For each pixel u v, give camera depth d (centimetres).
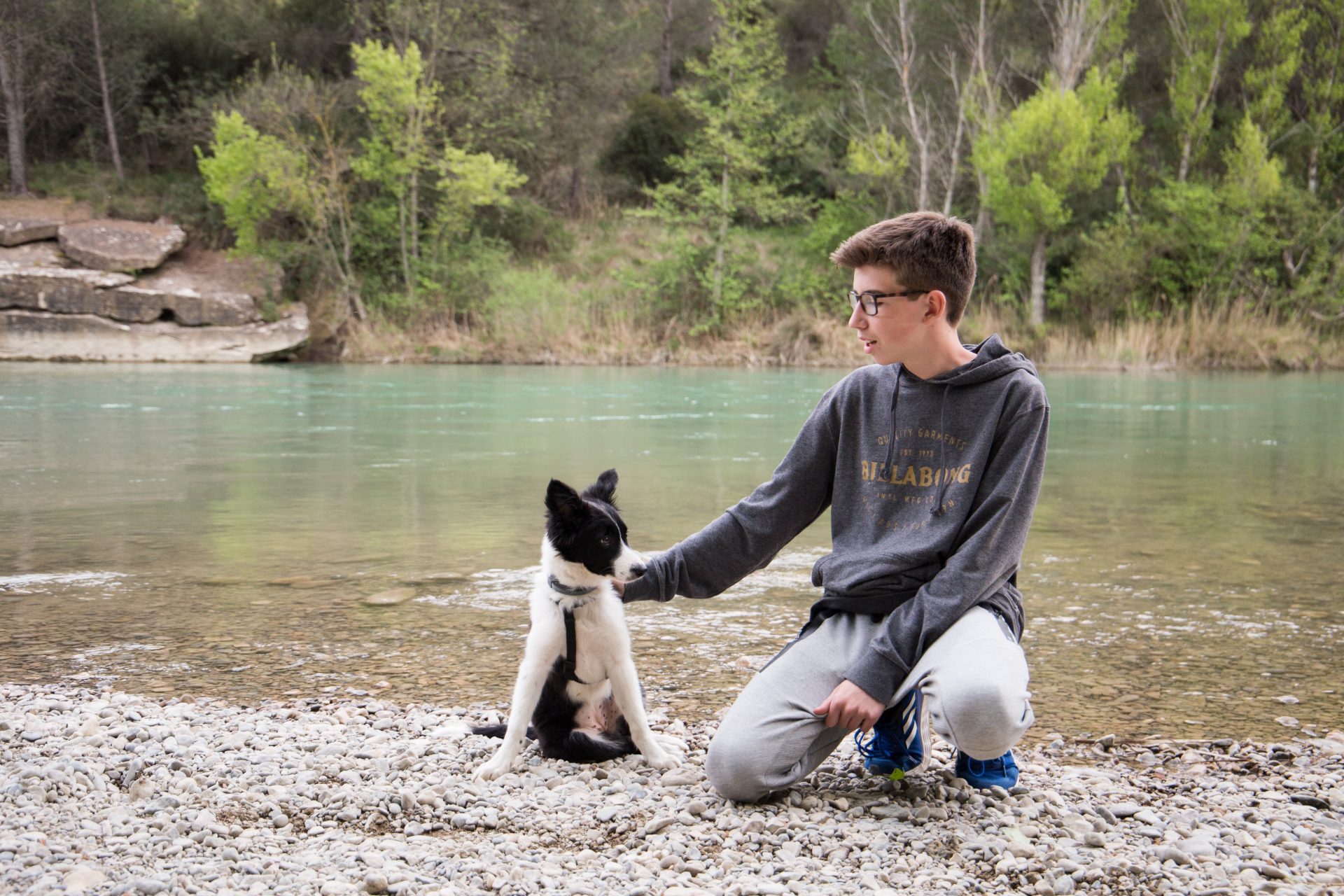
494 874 230
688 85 3541
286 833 255
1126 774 296
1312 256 2652
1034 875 232
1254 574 541
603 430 1202
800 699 277
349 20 2856
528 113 2716
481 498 761
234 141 2367
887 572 284
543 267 2775
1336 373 2355
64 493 774
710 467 902
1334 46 2844
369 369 2195
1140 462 984
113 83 2853
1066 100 2483
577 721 319
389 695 368
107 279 2267
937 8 2966
